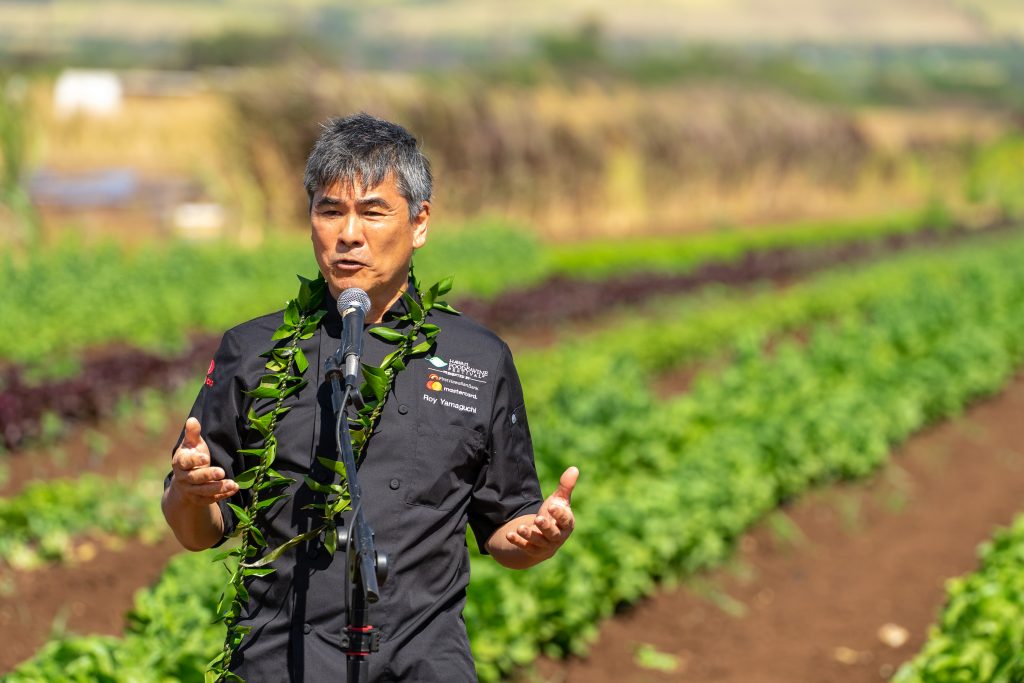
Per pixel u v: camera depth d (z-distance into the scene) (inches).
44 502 360.8
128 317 674.8
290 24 3946.9
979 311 759.1
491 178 1328.7
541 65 1536.7
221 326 716.7
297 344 136.8
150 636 220.1
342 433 125.6
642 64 4261.8
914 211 2116.1
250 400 134.7
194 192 1270.9
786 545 387.2
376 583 116.8
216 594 239.1
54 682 191.8
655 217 1657.2
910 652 306.7
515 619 267.0
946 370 586.6
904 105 4901.6
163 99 1743.4
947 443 536.1
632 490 342.6
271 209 1127.0
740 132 1804.9
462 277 917.2
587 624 296.0
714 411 432.5
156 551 348.5
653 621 319.6
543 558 137.0
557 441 352.2
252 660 130.9
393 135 135.7
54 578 319.9
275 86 1106.1
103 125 1574.8
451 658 132.3
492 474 139.6
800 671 294.0
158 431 496.1
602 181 1529.3
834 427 449.4
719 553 354.9
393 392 135.0
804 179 2010.3
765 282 1087.0
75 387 496.7
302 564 131.6
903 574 367.9
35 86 1013.8
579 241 1359.5
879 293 924.6
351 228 133.6
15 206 802.2
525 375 489.1
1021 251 1085.1
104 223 1123.3
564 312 846.5
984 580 276.8
